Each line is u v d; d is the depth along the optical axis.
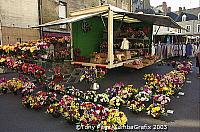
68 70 9.12
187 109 5.68
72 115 4.74
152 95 6.08
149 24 15.16
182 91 7.59
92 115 4.51
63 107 5.11
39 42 8.29
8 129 4.59
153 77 8.47
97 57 10.95
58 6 16.12
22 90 6.91
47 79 7.45
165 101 5.35
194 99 6.57
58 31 15.80
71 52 11.25
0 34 12.12
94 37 12.73
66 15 16.97
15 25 13.05
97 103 5.92
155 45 17.41
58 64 8.38
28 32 13.78
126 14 10.52
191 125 4.66
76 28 11.54
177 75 8.45
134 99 5.98
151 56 14.01
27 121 5.02
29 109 5.87
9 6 12.69
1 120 5.08
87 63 10.80
